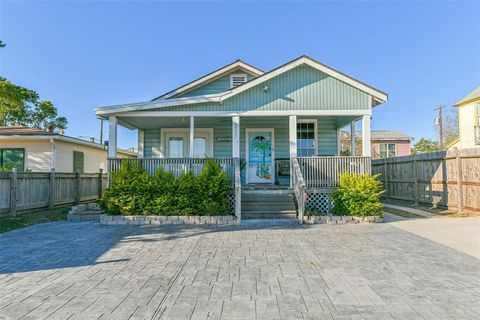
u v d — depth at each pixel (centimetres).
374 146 3225
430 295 352
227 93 972
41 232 727
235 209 859
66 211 1040
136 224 833
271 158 1228
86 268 455
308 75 987
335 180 934
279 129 1234
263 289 370
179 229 757
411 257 509
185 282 394
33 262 486
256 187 1000
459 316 300
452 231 709
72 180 1210
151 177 895
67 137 1423
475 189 888
